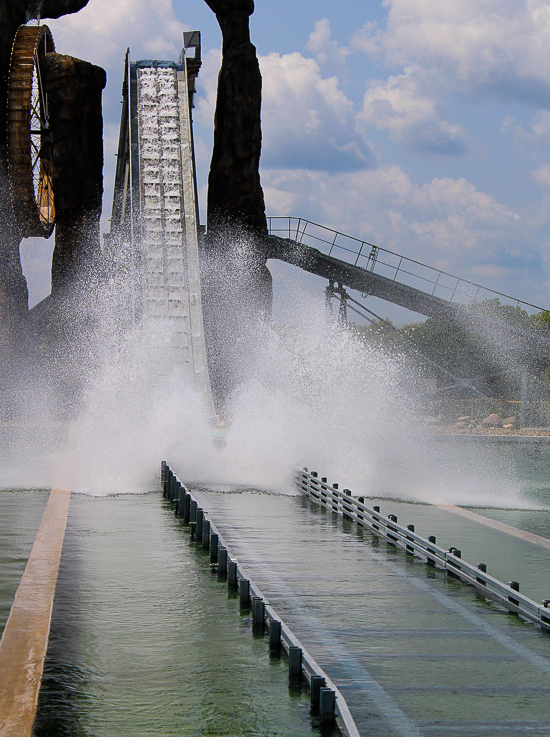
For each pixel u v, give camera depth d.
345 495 17.02
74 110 56.69
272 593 10.91
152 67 66.19
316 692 7.12
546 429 53.47
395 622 9.68
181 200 57.50
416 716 7.02
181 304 51.56
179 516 16.61
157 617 9.70
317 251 62.75
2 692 7.36
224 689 7.54
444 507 19.05
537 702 7.34
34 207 45.72
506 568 12.55
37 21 50.44
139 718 6.90
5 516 16.39
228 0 59.12
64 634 9.00
